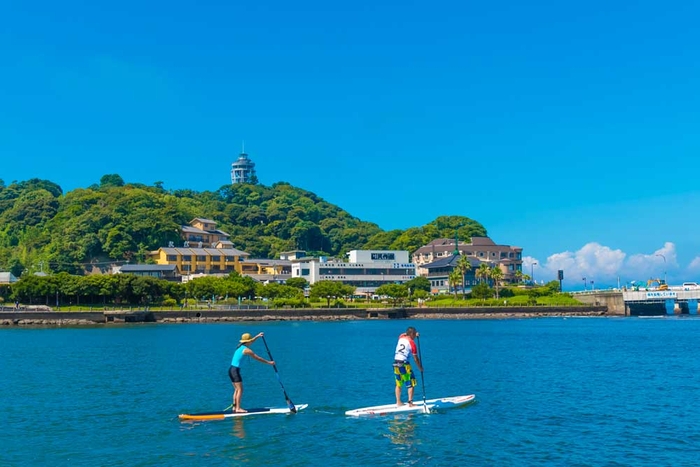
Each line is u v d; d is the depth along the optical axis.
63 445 28.58
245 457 26.84
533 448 28.00
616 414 34.66
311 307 174.12
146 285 164.00
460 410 35.72
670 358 63.75
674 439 29.47
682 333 105.94
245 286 182.38
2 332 114.44
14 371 53.41
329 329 120.19
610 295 186.12
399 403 35.84
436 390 42.69
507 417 33.91
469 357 64.50
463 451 27.59
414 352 36.03
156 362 59.88
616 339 91.50
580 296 193.62
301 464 25.91
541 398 39.50
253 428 31.59
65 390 42.81
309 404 37.41
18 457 26.81
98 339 93.06
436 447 28.19
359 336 98.62
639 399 39.19
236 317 155.88
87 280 160.25
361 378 48.25
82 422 32.91
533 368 54.97
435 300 195.75
